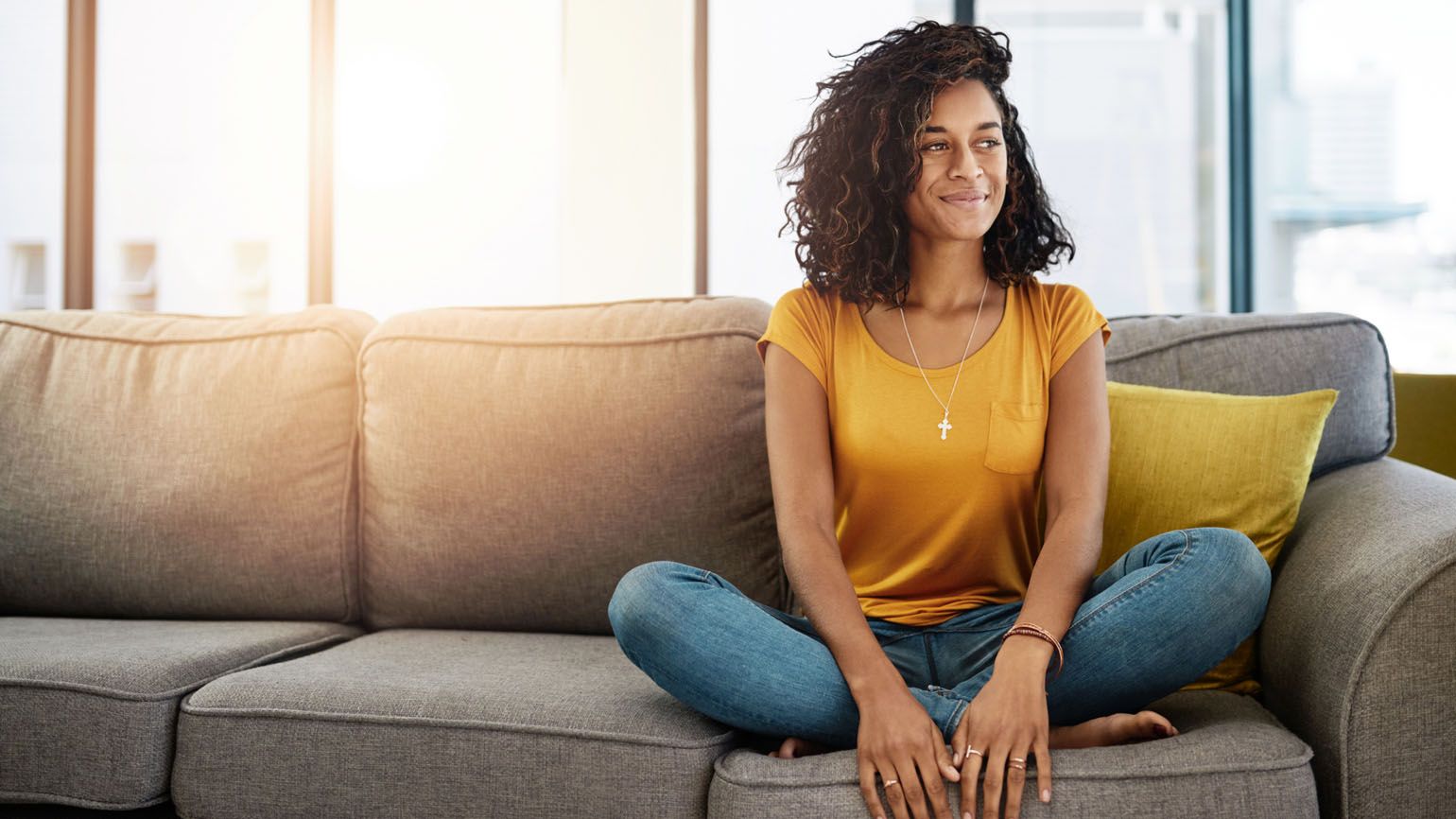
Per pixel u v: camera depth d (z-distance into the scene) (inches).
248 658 59.8
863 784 42.4
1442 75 143.8
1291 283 150.2
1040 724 42.9
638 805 46.8
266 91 144.0
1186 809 41.8
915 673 52.1
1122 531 58.5
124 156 144.9
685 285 134.0
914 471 54.1
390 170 141.3
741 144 138.3
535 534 66.9
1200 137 151.4
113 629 66.0
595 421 67.1
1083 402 54.6
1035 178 58.9
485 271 141.4
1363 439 63.2
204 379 73.5
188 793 51.9
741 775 43.7
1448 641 43.4
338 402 72.4
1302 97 148.7
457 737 49.2
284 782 50.6
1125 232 151.9
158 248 145.0
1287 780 42.3
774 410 55.4
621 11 133.6
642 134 133.7
